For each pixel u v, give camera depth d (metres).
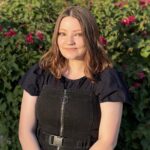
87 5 3.32
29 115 2.38
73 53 2.28
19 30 3.03
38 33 2.90
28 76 2.40
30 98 2.38
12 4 3.35
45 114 2.30
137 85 2.76
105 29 3.02
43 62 2.40
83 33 2.26
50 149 2.32
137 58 2.89
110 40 2.93
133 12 3.15
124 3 3.25
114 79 2.28
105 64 2.31
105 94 2.23
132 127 2.87
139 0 3.29
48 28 3.04
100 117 2.26
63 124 2.26
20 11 3.25
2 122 2.96
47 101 2.29
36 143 2.35
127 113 2.86
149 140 2.81
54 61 2.36
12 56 2.78
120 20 3.06
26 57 2.82
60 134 2.29
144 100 2.80
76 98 2.24
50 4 3.37
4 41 2.81
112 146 2.23
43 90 2.33
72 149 2.28
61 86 2.29
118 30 2.97
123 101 2.24
